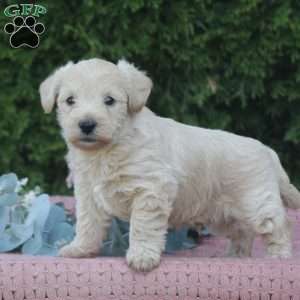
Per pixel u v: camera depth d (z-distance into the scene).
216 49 5.48
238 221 3.74
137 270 3.15
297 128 5.59
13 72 5.41
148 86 3.41
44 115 5.47
